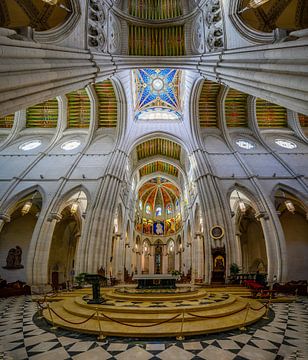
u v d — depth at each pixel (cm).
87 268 1460
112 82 1845
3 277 1694
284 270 1348
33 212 1897
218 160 1822
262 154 1862
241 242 2247
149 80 2230
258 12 1299
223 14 1341
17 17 1230
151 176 3222
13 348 446
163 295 805
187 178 2667
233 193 2045
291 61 739
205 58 1398
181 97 2206
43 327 592
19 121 2059
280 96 857
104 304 703
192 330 502
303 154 1841
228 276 1390
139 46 1780
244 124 2123
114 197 1692
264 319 656
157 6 1822
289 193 1628
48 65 850
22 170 1722
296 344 456
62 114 2061
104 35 1452
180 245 3603
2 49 625
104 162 1838
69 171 1733
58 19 1298
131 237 2784
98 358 399
